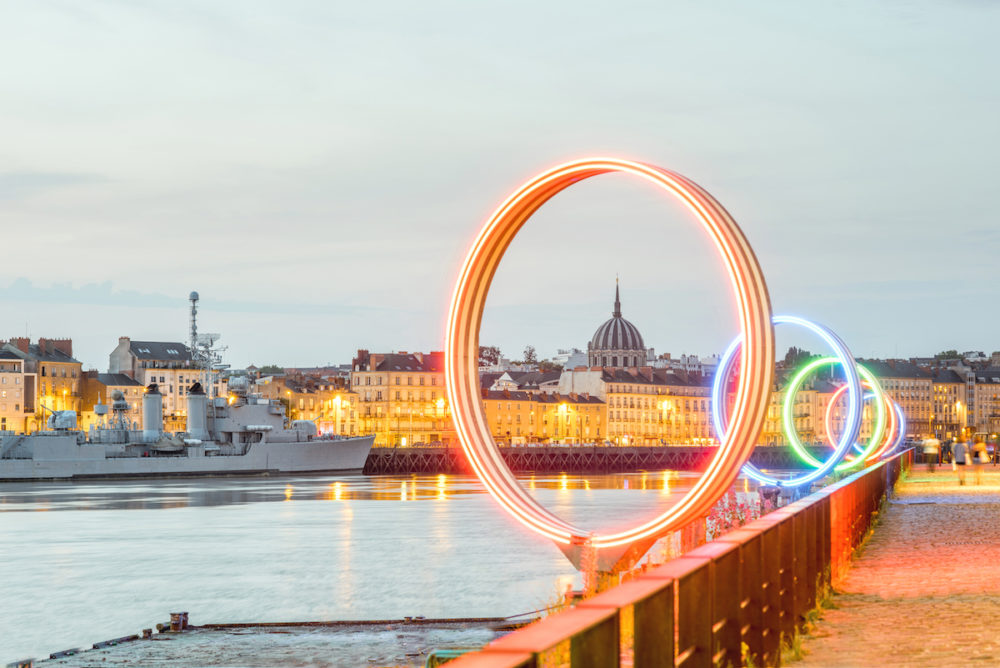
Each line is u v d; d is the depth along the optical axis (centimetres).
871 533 2767
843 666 1179
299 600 3650
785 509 1316
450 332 1555
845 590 1772
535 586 3869
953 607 1576
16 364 17988
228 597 3744
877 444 4819
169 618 3353
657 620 669
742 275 1362
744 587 952
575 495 9362
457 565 4456
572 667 534
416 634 2648
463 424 1567
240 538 5625
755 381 1374
